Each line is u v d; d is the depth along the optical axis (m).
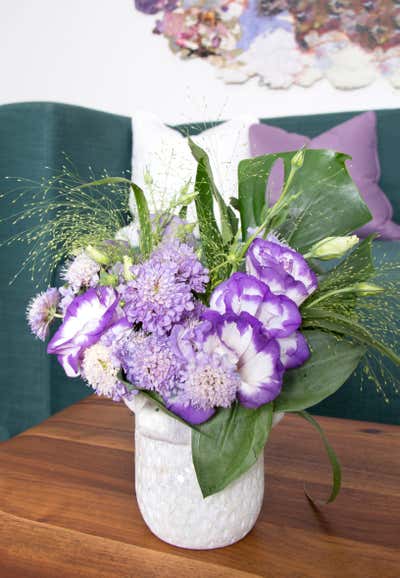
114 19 3.43
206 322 0.54
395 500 0.75
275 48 3.13
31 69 3.65
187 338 0.54
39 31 3.59
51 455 0.87
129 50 3.43
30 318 0.67
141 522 0.70
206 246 0.65
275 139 2.60
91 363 0.57
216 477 0.57
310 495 0.77
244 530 0.66
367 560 0.63
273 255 0.58
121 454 0.88
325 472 0.83
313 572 0.61
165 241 0.63
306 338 0.64
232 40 3.20
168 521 0.64
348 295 0.66
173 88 3.37
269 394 0.55
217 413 0.59
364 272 0.67
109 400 1.15
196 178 0.68
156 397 0.58
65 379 2.09
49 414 2.12
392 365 1.50
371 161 2.61
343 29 3.01
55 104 2.06
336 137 2.60
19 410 2.17
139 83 3.45
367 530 0.69
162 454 0.63
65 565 0.62
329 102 3.12
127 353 0.56
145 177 0.69
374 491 0.78
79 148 2.23
